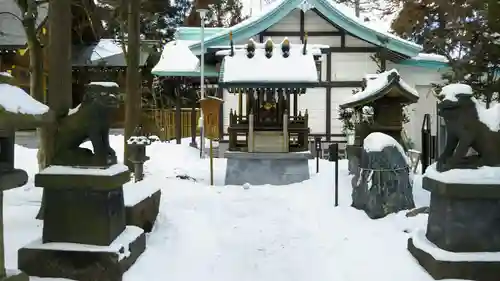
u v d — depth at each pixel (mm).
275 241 7164
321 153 18297
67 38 8414
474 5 9812
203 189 10625
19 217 8086
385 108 9562
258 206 9086
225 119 18453
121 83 27641
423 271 5719
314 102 18750
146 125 22562
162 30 33000
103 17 16812
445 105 5695
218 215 8523
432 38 13102
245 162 11664
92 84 5914
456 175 5566
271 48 11852
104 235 5727
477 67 9852
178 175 12812
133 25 12188
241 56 11773
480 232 5582
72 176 5711
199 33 21422
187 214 8500
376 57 18250
